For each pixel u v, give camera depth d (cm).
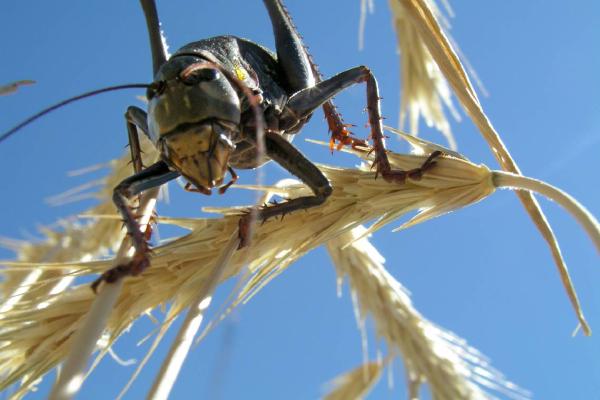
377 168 14
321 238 14
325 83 15
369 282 17
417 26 14
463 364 17
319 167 14
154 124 14
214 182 14
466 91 14
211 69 14
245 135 15
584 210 13
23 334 13
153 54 15
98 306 12
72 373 12
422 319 17
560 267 13
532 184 13
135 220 14
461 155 14
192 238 14
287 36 16
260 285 14
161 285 14
